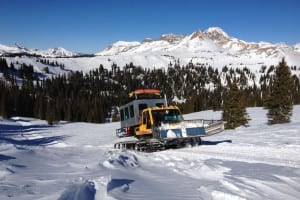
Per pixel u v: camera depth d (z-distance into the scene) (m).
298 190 7.57
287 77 39.06
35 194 6.58
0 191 6.84
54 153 15.55
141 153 16.41
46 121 98.94
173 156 14.30
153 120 18.73
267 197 6.93
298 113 54.78
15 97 122.31
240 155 13.33
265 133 26.22
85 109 127.31
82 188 6.83
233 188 7.32
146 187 7.89
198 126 18.03
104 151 17.86
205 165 10.30
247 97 132.00
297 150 13.73
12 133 52.94
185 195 7.11
